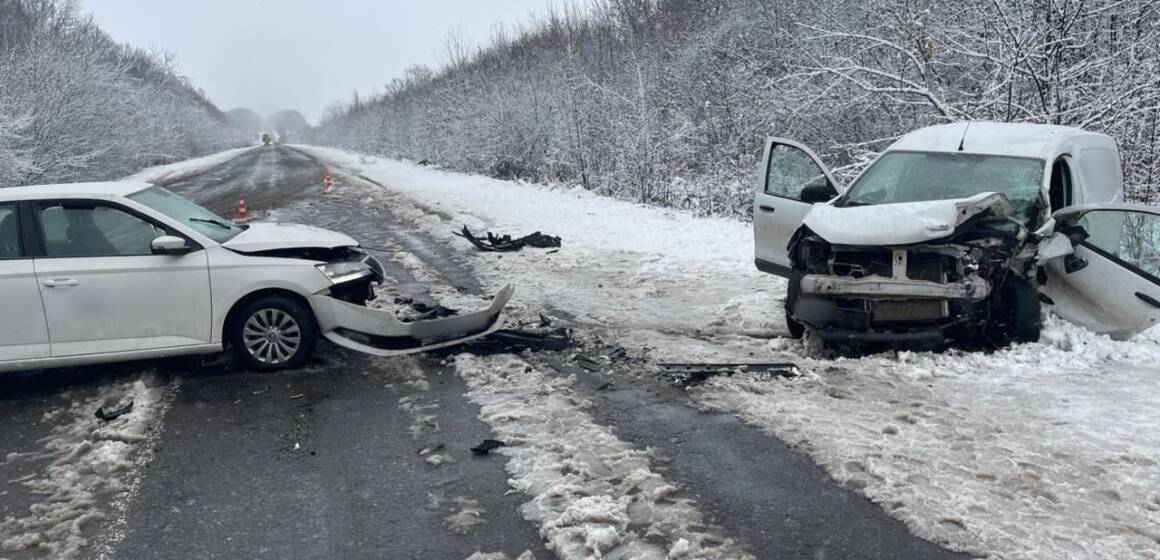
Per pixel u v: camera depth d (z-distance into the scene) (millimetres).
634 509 3879
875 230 5852
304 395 5723
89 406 5617
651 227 14039
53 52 27047
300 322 6207
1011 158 6648
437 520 3885
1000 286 6027
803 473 4223
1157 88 10297
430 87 41469
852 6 14320
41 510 4105
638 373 5973
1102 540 3463
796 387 5492
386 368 6258
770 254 7742
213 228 6559
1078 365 5809
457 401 5496
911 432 4668
